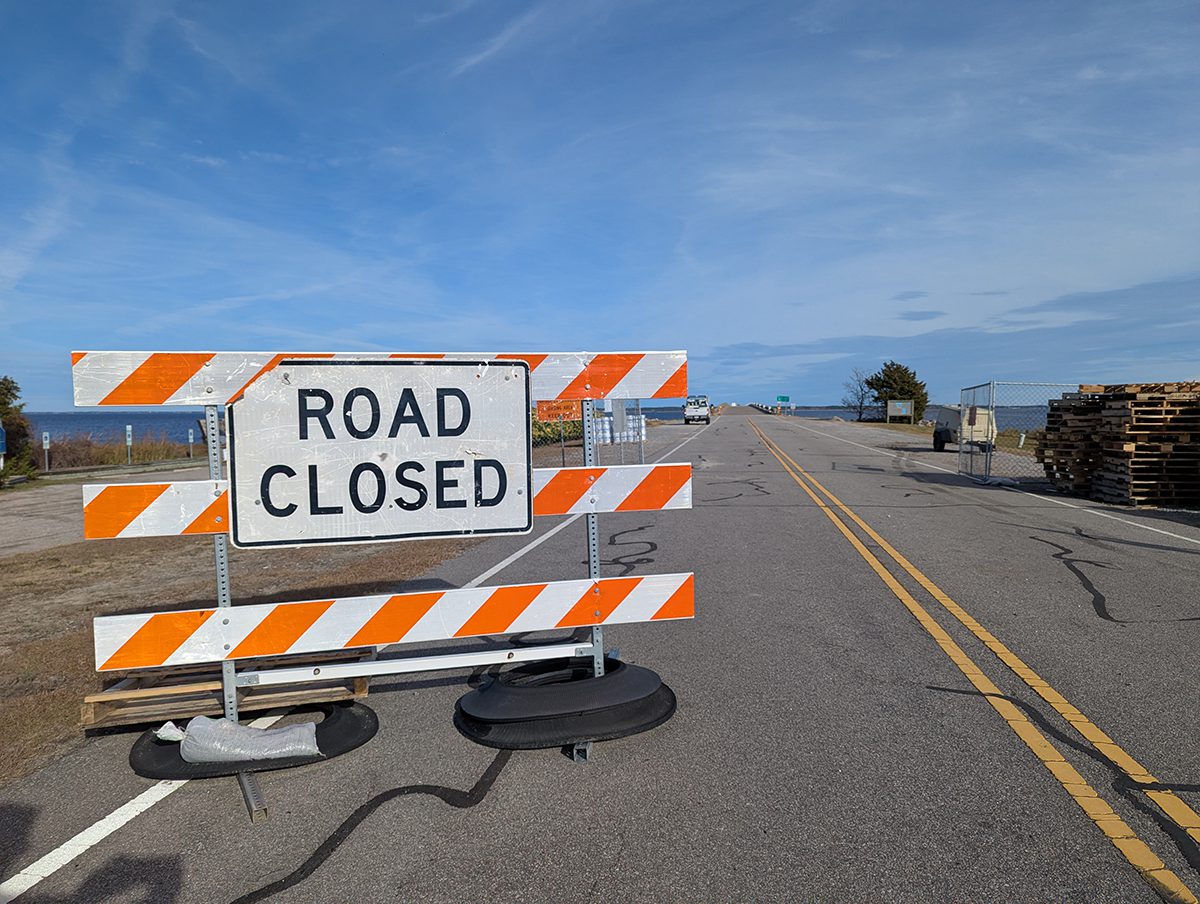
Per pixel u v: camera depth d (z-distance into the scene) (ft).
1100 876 9.97
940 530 37.40
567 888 9.94
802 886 9.86
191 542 40.50
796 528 38.24
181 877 10.39
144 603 26.00
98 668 14.43
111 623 14.40
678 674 17.74
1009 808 11.66
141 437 108.99
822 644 19.71
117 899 9.94
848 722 14.90
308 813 12.03
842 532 36.94
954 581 26.61
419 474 14.97
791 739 14.20
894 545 33.45
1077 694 16.17
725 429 176.24
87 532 14.08
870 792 12.21
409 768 13.50
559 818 11.67
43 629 23.09
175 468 89.86
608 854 10.67
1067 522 39.88
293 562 33.45
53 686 18.11
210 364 14.21
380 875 10.33
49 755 14.49
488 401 15.20
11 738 15.26
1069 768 12.89
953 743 13.91
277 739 13.74
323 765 13.70
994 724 14.70
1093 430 50.57
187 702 15.49
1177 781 12.44
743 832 11.14
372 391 14.76
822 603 23.73
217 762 13.47
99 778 13.50
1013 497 51.13
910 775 12.73
